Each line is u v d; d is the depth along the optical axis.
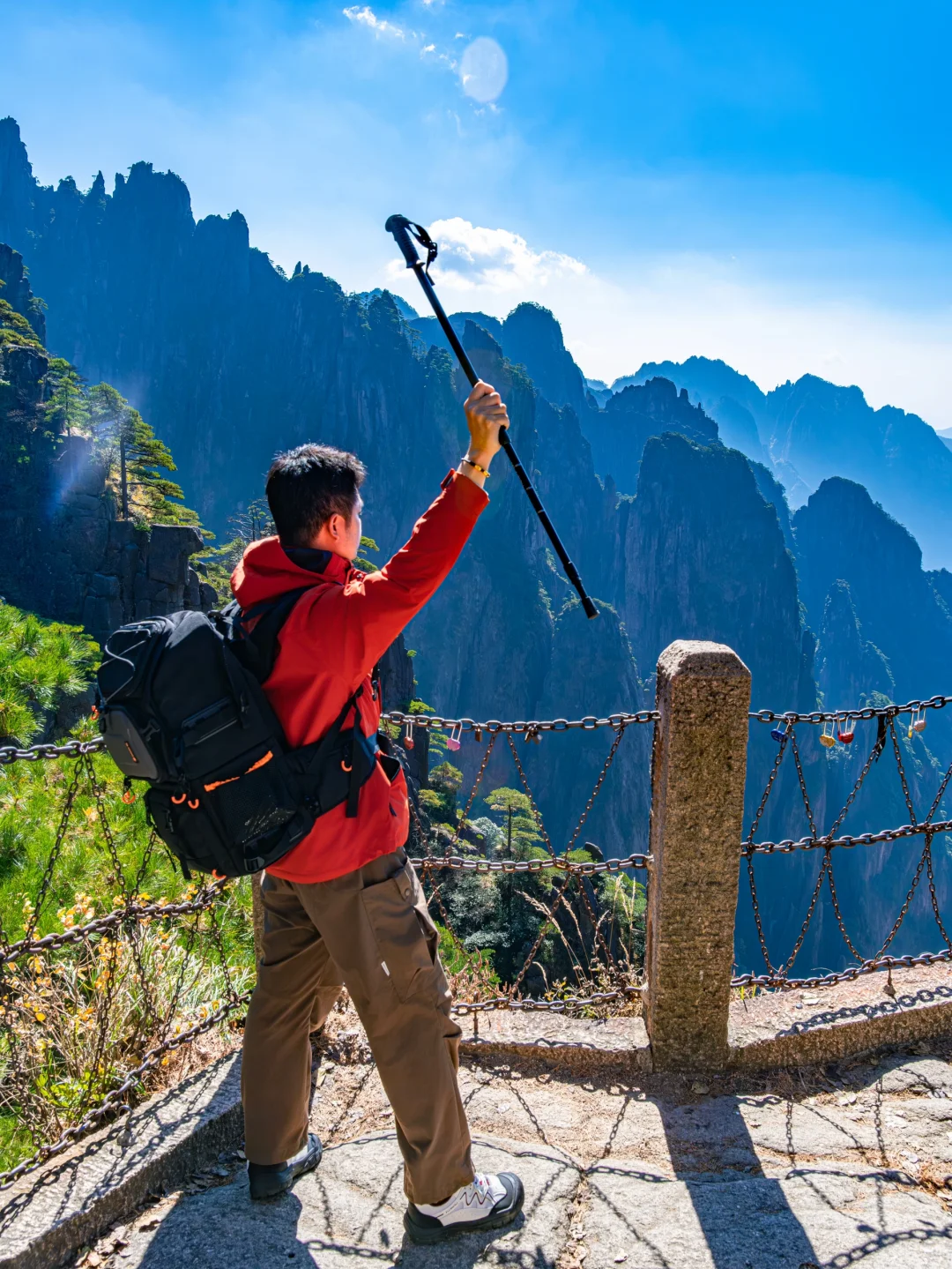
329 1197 2.51
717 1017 3.19
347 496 2.20
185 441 165.62
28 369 50.97
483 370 154.50
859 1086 3.16
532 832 52.94
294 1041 2.47
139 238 182.88
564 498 182.00
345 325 162.88
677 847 3.06
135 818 5.36
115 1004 3.18
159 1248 2.32
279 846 2.07
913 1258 2.22
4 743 6.57
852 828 145.25
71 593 39.09
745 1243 2.29
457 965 4.54
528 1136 2.90
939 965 3.73
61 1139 2.65
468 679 143.12
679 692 2.95
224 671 2.00
